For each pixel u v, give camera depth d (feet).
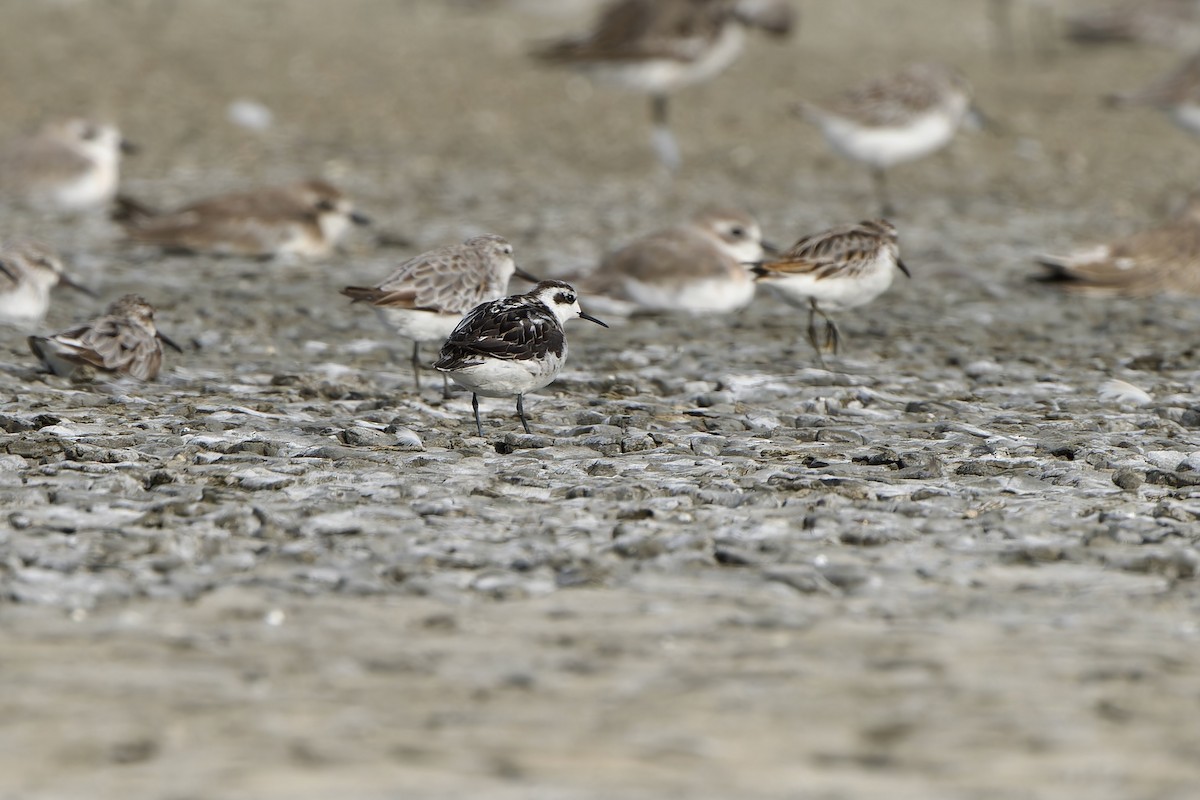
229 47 136.05
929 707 24.59
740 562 32.14
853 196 96.58
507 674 25.81
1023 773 22.18
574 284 62.59
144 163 99.91
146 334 50.08
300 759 22.34
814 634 27.91
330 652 26.68
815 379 51.57
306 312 62.85
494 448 42.09
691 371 53.31
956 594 30.35
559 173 101.60
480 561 31.71
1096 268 68.69
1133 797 21.45
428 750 22.72
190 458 39.45
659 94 104.22
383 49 139.13
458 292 48.60
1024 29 160.04
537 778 21.80
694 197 94.68
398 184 96.37
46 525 33.14
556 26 153.58
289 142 107.55
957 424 45.50
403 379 51.11
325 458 39.86
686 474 39.01
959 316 65.21
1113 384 50.93
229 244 74.08
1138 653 27.09
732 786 21.67
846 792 21.53
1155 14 144.66
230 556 31.60
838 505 36.22
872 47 148.25
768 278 53.78
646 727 23.70
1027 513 35.63
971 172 104.47
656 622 28.48
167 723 23.57
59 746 22.67
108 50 131.23
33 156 85.66
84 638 27.07
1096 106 126.11
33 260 57.57
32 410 44.19
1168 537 33.88
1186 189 100.42
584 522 34.58
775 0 112.68
